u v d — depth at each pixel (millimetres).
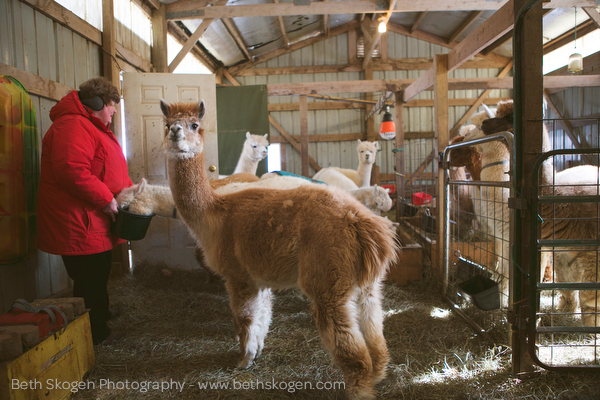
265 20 9242
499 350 2355
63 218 2404
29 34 3061
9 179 2455
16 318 1803
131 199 2807
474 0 6059
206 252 2289
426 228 4344
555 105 9789
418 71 12219
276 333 2783
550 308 3002
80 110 2480
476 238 4273
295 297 3539
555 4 3572
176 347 2604
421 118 12070
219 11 5906
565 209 2604
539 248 2066
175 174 2258
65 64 3590
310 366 2303
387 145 12102
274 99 12250
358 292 1925
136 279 4137
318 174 6547
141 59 5348
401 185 6887
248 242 2068
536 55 2014
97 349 2551
